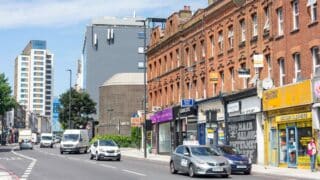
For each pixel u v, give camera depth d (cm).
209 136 4041
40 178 2269
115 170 2842
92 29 13275
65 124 9875
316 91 2762
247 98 3647
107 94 10012
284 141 3186
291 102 3022
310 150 2750
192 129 4628
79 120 9769
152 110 5828
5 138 13838
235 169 2712
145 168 3075
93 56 13250
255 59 3316
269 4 3356
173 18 5166
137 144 7444
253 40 3575
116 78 10044
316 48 2869
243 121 3734
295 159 3056
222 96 3988
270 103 3278
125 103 9762
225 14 4034
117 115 9775
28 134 9850
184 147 2608
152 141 5903
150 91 5966
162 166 3350
